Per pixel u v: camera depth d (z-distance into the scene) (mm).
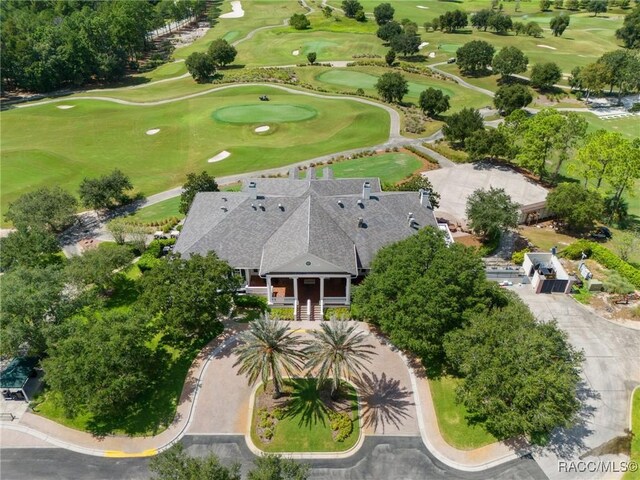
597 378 46812
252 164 95938
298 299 56000
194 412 43938
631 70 130000
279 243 55406
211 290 47406
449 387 45781
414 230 58844
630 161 69875
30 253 61125
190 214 62469
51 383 40000
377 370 47719
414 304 43938
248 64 170000
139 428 42688
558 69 138125
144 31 190625
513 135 91875
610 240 69750
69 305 49219
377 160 95500
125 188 82625
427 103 117312
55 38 152500
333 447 40781
